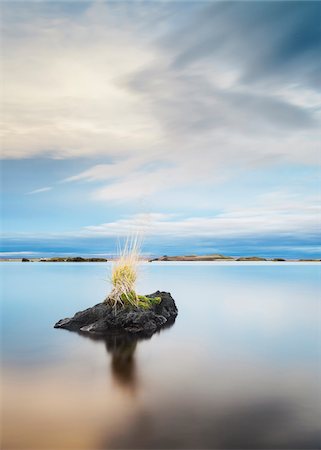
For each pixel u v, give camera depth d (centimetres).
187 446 389
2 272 2772
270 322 1004
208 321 1012
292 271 3173
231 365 645
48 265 4203
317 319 1035
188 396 512
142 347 761
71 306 1228
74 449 384
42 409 470
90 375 592
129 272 991
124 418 445
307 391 527
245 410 466
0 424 434
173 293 1576
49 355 702
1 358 682
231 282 2055
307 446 389
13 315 1087
